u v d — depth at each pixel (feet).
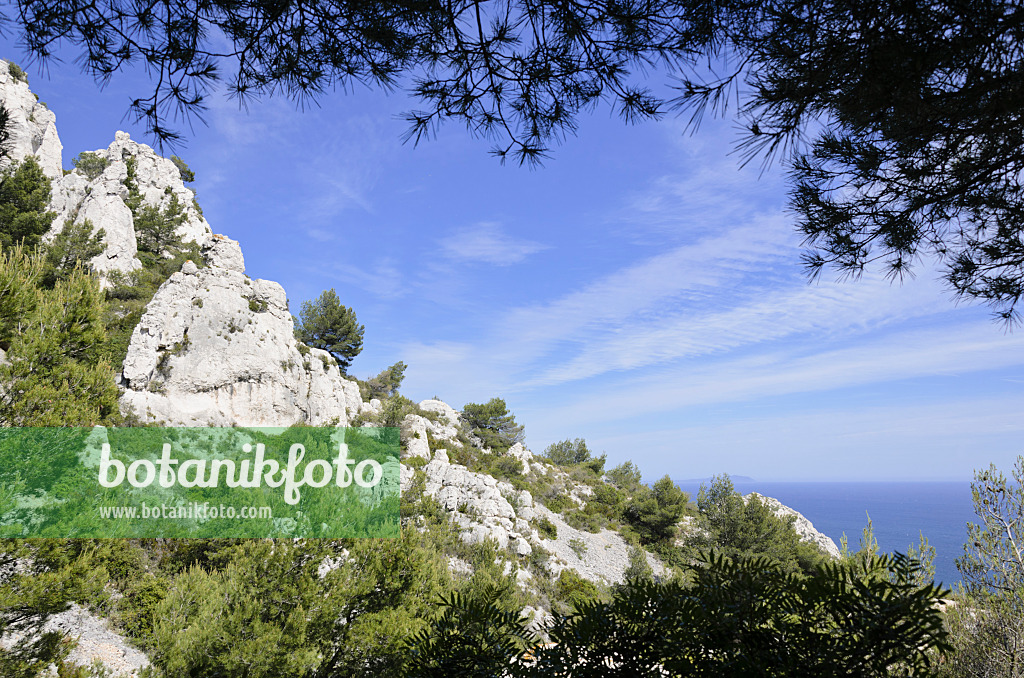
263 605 31.48
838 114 10.37
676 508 112.57
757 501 101.09
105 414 37.37
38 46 12.09
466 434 146.00
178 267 137.59
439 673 8.14
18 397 32.17
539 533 97.55
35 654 28.25
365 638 30.71
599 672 7.06
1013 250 14.51
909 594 5.76
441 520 80.89
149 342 87.40
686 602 6.93
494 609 8.73
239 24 12.41
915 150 11.93
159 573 45.62
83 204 121.39
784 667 5.85
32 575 28.35
